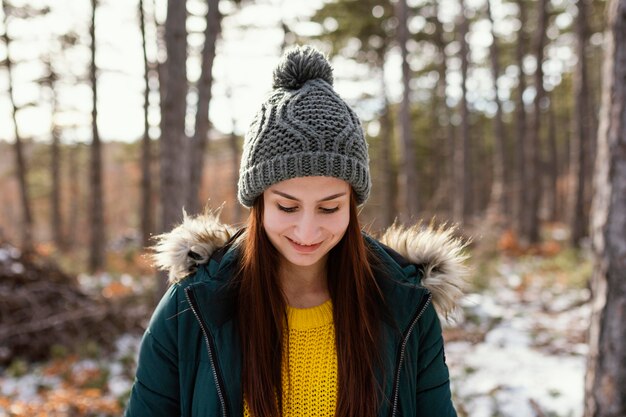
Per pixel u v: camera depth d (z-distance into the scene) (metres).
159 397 1.38
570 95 23.92
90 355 5.62
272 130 1.26
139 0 12.73
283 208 1.29
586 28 12.77
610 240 2.72
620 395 2.70
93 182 12.71
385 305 1.42
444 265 1.50
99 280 9.30
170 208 5.57
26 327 5.56
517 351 5.76
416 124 22.00
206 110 7.13
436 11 15.81
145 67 13.29
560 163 32.94
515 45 17.39
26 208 13.46
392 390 1.40
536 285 8.95
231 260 1.38
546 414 4.27
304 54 1.32
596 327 2.80
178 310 1.37
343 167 1.25
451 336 6.27
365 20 14.34
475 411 4.37
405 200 12.12
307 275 1.43
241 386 1.34
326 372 1.39
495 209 14.18
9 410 4.09
